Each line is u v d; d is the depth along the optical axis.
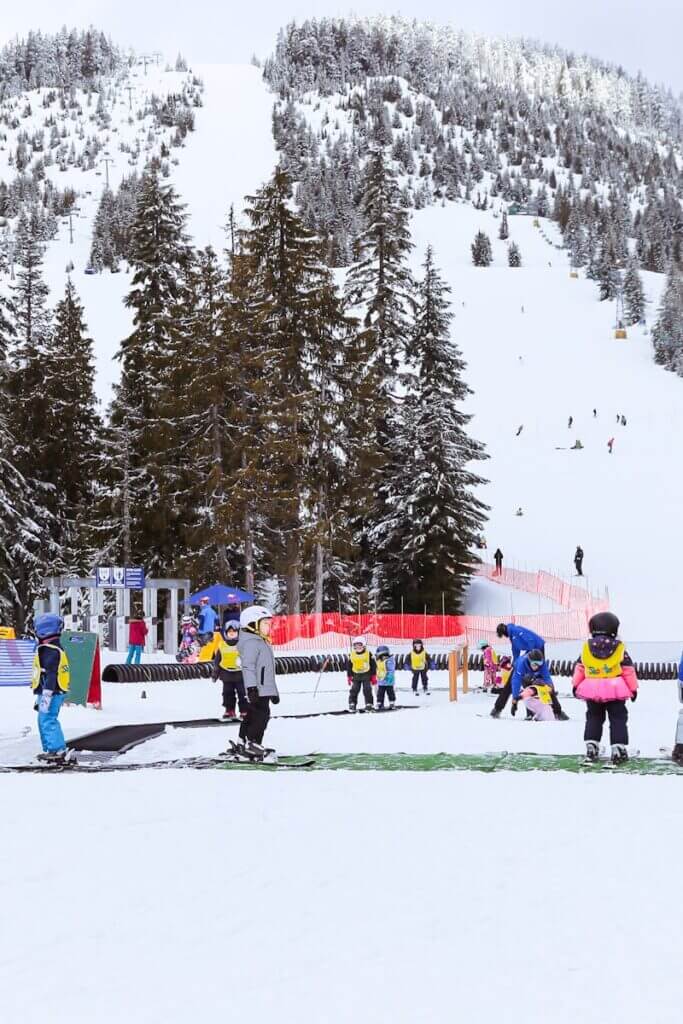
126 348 47.75
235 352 40.78
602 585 55.22
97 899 5.74
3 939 5.06
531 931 5.09
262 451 40.03
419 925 5.20
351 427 44.28
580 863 6.47
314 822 7.86
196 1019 4.04
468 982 4.41
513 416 98.25
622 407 101.38
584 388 109.88
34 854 6.84
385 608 51.19
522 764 11.52
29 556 40.47
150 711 19.27
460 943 4.92
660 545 61.69
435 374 51.88
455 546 50.22
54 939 5.05
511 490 74.94
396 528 50.84
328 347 44.09
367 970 4.56
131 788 9.73
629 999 4.20
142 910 5.52
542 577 54.56
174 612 36.66
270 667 12.25
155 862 6.58
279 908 5.53
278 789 9.53
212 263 42.88
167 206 49.31
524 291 165.38
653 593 53.41
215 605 36.97
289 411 40.41
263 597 51.25
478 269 185.88
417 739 14.44
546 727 15.93
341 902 5.63
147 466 42.31
